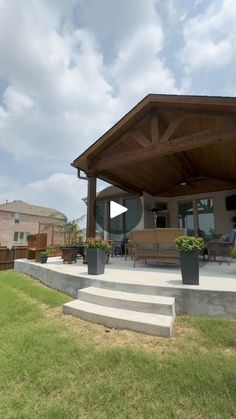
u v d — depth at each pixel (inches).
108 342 126.6
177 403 84.4
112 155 297.6
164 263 289.0
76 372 102.1
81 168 316.8
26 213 1180.5
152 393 89.3
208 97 229.9
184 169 423.5
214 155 349.4
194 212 472.7
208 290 152.5
